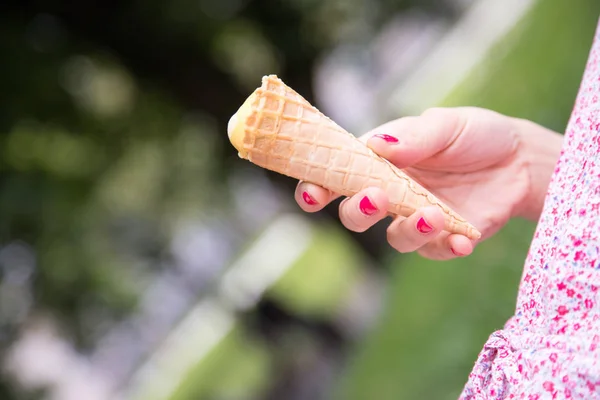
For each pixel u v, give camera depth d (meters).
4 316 6.83
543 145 1.66
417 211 1.31
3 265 6.68
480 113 1.60
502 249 4.41
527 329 1.18
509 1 11.54
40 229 6.61
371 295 8.70
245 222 12.96
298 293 10.70
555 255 1.10
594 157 1.11
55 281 6.83
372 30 7.68
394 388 5.06
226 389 11.10
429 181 1.63
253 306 11.52
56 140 7.00
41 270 6.77
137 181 8.30
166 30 6.78
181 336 12.91
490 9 12.09
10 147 6.58
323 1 7.10
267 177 8.06
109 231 8.02
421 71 12.67
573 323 1.04
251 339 11.53
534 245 1.22
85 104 7.10
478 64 10.15
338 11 7.25
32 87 6.52
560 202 1.18
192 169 8.39
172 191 8.47
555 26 5.44
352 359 6.54
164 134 7.94
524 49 5.88
